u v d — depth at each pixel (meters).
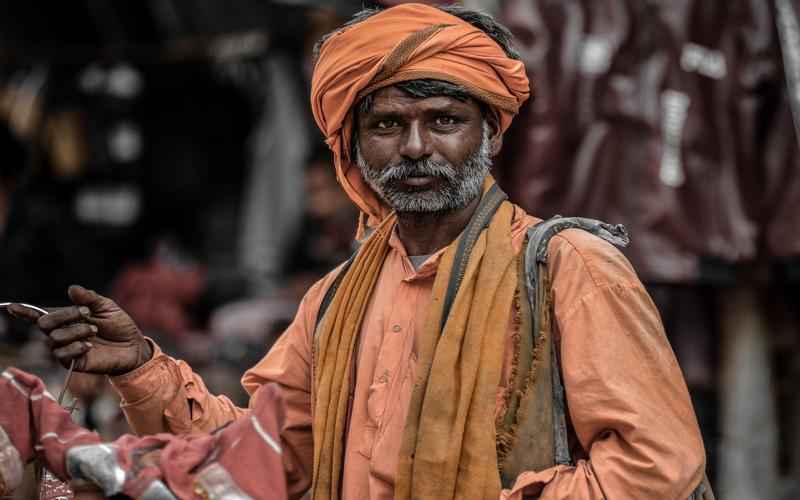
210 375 15.94
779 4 11.62
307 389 7.48
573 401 6.39
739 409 12.77
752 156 11.81
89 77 19.86
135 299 19.03
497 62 6.85
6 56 19.20
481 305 6.59
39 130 19.77
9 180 20.92
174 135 20.91
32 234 20.05
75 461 5.71
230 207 21.22
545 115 11.69
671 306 13.02
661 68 11.77
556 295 6.59
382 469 6.56
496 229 6.82
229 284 19.28
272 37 18.22
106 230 20.86
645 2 11.82
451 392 6.46
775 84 11.89
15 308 6.68
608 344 6.37
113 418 10.21
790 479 13.37
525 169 11.79
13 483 5.86
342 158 7.31
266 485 5.68
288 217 18.84
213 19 19.05
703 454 6.40
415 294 6.91
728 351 12.82
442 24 6.77
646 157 11.67
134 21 19.39
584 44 11.76
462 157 6.77
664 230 11.63
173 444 5.77
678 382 6.48
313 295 7.56
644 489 6.17
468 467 6.38
